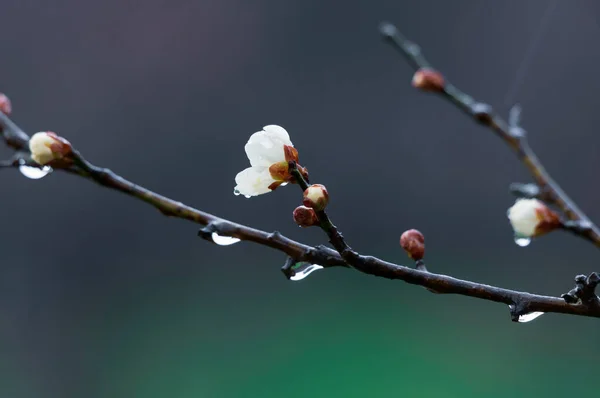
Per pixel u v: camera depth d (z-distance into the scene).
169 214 0.49
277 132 0.48
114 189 0.49
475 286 0.48
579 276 0.47
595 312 0.47
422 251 0.50
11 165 0.51
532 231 0.51
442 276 0.48
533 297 0.48
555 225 0.51
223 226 0.49
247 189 0.48
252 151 0.48
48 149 0.49
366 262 0.47
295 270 0.49
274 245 0.48
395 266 0.48
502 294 0.48
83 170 0.49
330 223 0.47
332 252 0.48
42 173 0.51
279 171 0.48
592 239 0.51
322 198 0.47
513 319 0.48
